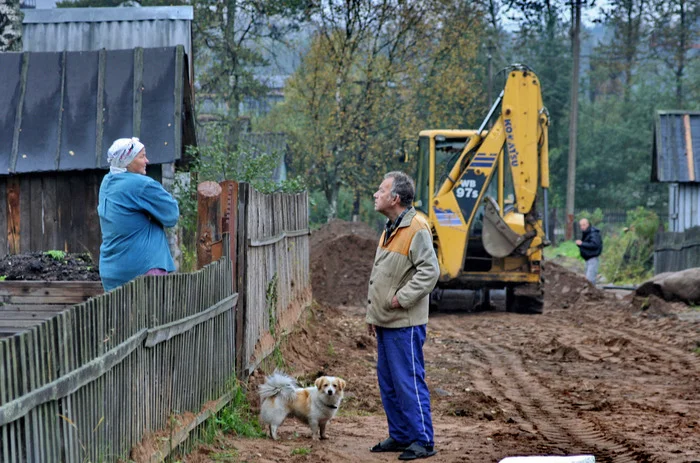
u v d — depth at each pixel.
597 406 14.01
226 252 11.97
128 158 10.59
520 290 28.92
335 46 53.56
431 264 10.13
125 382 7.94
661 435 11.45
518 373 17.77
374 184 59.25
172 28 29.39
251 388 12.66
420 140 29.80
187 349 9.83
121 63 19.19
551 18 85.62
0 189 18.06
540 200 29.25
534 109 28.42
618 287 41.69
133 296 8.11
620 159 97.56
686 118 46.22
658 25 97.94
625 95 103.50
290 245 18.19
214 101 57.31
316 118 53.44
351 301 33.34
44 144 18.03
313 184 57.00
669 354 20.31
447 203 28.55
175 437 9.03
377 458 10.02
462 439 11.13
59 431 6.51
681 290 29.19
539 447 10.58
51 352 6.38
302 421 11.00
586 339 22.45
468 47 60.31
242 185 12.39
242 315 12.30
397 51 55.56
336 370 16.19
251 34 57.12
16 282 12.66
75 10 29.75
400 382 10.18
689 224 44.38
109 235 10.49
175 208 10.71
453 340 22.77
